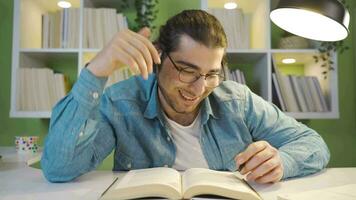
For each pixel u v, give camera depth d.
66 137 0.75
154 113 1.01
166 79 0.93
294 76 1.65
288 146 0.92
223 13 1.63
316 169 0.87
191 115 1.07
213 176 0.67
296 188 0.71
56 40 1.65
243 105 1.11
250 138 1.10
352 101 1.88
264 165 0.73
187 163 1.02
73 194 0.65
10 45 1.86
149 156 1.01
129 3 1.77
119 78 1.57
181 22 0.91
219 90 1.13
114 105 1.00
